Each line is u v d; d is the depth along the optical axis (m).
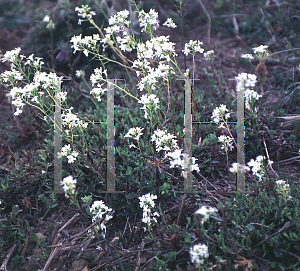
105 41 3.13
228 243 2.13
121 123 3.39
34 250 2.41
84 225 2.62
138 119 3.40
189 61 5.02
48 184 2.92
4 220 2.56
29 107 4.07
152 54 3.03
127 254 2.29
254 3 6.35
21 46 4.85
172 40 5.46
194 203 2.58
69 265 2.29
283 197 2.28
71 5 4.80
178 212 2.51
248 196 2.53
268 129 3.30
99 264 2.27
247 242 2.09
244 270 2.01
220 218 2.27
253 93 2.29
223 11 6.10
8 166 3.21
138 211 2.62
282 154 3.13
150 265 2.22
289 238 2.04
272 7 6.29
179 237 2.16
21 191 2.87
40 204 2.84
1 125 4.01
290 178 2.80
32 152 3.46
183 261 2.14
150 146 2.78
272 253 2.10
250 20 5.91
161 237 2.40
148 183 2.65
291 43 5.52
